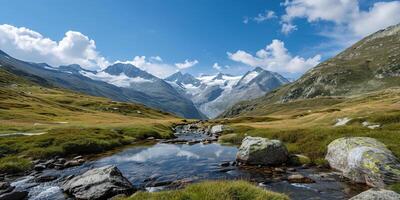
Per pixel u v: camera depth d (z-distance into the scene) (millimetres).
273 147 34906
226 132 73938
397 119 46875
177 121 145625
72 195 23391
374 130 39375
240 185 17875
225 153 44938
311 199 21266
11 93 155500
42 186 26578
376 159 23797
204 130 99062
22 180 29000
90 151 47406
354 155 26281
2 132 56188
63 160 38781
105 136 56406
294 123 77688
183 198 16391
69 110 151625
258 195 16688
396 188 20703
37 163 37062
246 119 135250
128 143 59781
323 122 66312
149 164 37031
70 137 49656
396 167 22719
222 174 30469
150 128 77250
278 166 33531
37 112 113062
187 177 29531
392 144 29641
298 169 31734
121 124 87375
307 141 41750
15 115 91688
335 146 31891
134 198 17125
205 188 17672
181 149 50656
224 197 16359
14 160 35906
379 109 67250
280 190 23688
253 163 34625
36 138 47281
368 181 24078
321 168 31641
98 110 184375
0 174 31172
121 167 35344
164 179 28938
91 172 25656
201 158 40844
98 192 22500
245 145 37062
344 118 62156
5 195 22047
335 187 24172
